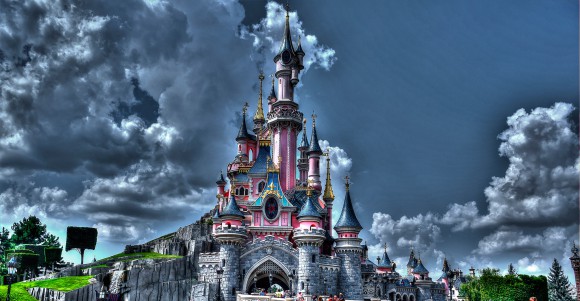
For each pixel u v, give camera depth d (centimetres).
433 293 14062
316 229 8606
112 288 8094
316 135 12369
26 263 9175
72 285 7312
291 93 12012
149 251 10494
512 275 9969
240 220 8700
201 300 7981
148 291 8144
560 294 11488
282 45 12150
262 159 11250
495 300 9612
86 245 9781
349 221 9362
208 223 11412
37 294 6931
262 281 9369
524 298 9569
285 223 9512
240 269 8525
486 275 10006
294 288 8469
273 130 11769
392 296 12350
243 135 12812
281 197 9650
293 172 11362
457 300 14262
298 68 12269
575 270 7931
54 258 9712
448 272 16238
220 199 11419
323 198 11631
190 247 9725
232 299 8256
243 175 11925
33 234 12162
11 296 6425
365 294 11106
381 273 12306
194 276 8931
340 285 9075
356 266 9194
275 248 8675
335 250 9412
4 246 11981
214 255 8719
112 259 9450
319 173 12156
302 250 8569
